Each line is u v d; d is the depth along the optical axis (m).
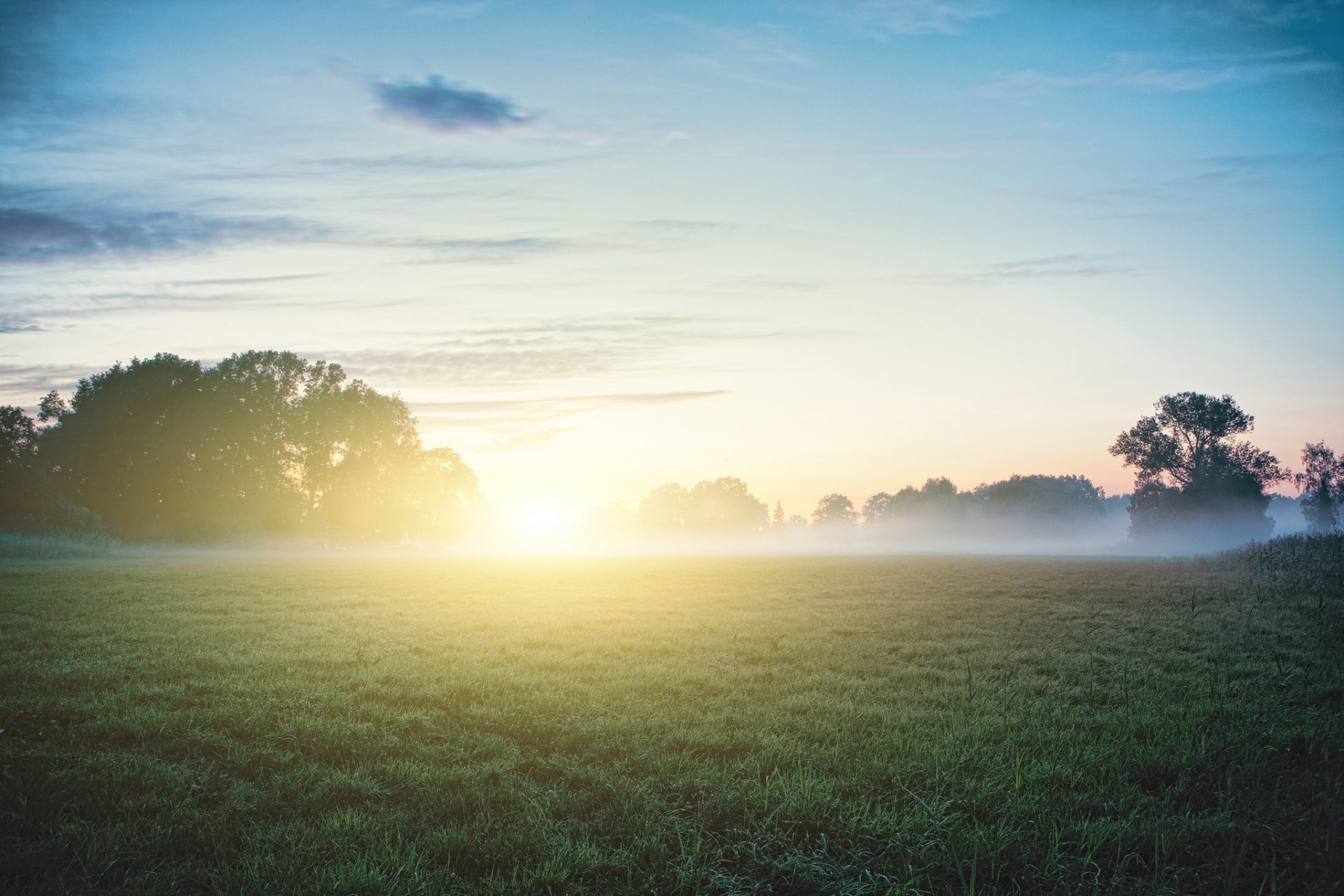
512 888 4.77
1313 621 14.75
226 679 9.70
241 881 4.79
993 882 4.89
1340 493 93.12
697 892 4.75
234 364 80.56
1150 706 8.64
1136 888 4.81
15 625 14.04
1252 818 5.66
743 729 7.89
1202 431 90.38
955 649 12.78
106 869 4.89
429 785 6.32
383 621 15.83
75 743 7.22
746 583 28.16
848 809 5.80
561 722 8.11
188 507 75.56
